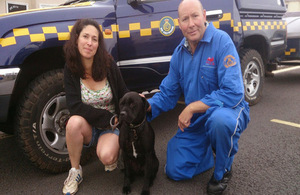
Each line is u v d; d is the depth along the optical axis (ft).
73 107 6.35
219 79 6.14
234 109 6.03
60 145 7.35
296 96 14.56
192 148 6.64
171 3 9.51
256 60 12.51
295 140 8.76
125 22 8.82
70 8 7.82
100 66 6.43
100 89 6.68
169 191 6.22
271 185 6.24
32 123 6.85
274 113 11.71
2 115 6.60
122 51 8.91
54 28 7.29
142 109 5.83
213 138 5.78
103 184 6.73
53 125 7.29
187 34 6.16
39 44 6.99
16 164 8.09
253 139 8.96
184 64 6.68
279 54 13.82
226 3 10.27
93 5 8.53
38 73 7.47
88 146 7.01
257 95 13.02
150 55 9.41
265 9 12.10
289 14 20.03
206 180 6.69
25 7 32.17
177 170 6.44
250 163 7.34
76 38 6.19
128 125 5.84
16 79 6.68
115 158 6.60
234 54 5.99
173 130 10.25
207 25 6.49
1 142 9.98
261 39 12.45
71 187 6.31
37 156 6.97
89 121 6.39
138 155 6.21
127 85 9.50
